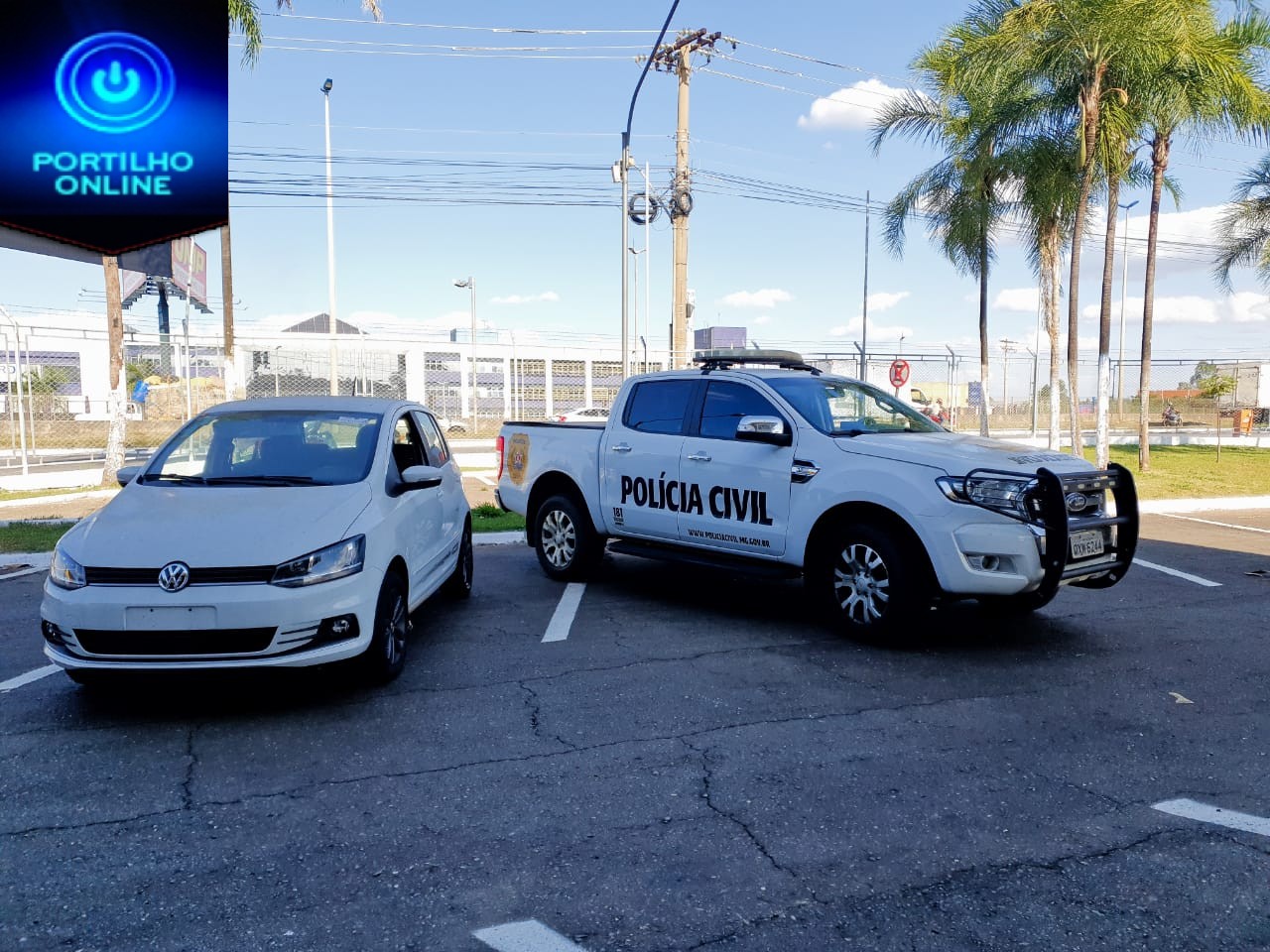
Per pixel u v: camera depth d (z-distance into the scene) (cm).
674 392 758
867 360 2719
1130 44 1477
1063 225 1828
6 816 369
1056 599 780
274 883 318
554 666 575
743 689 530
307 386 2538
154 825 361
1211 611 738
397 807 377
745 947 280
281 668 464
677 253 2259
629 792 391
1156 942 283
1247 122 1586
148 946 280
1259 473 2055
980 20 1647
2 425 2423
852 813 371
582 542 822
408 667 573
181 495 532
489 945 281
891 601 597
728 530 687
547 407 3177
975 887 315
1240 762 426
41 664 581
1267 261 2227
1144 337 2119
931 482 577
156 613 447
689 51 2211
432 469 602
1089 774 411
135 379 2991
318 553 475
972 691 527
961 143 1964
